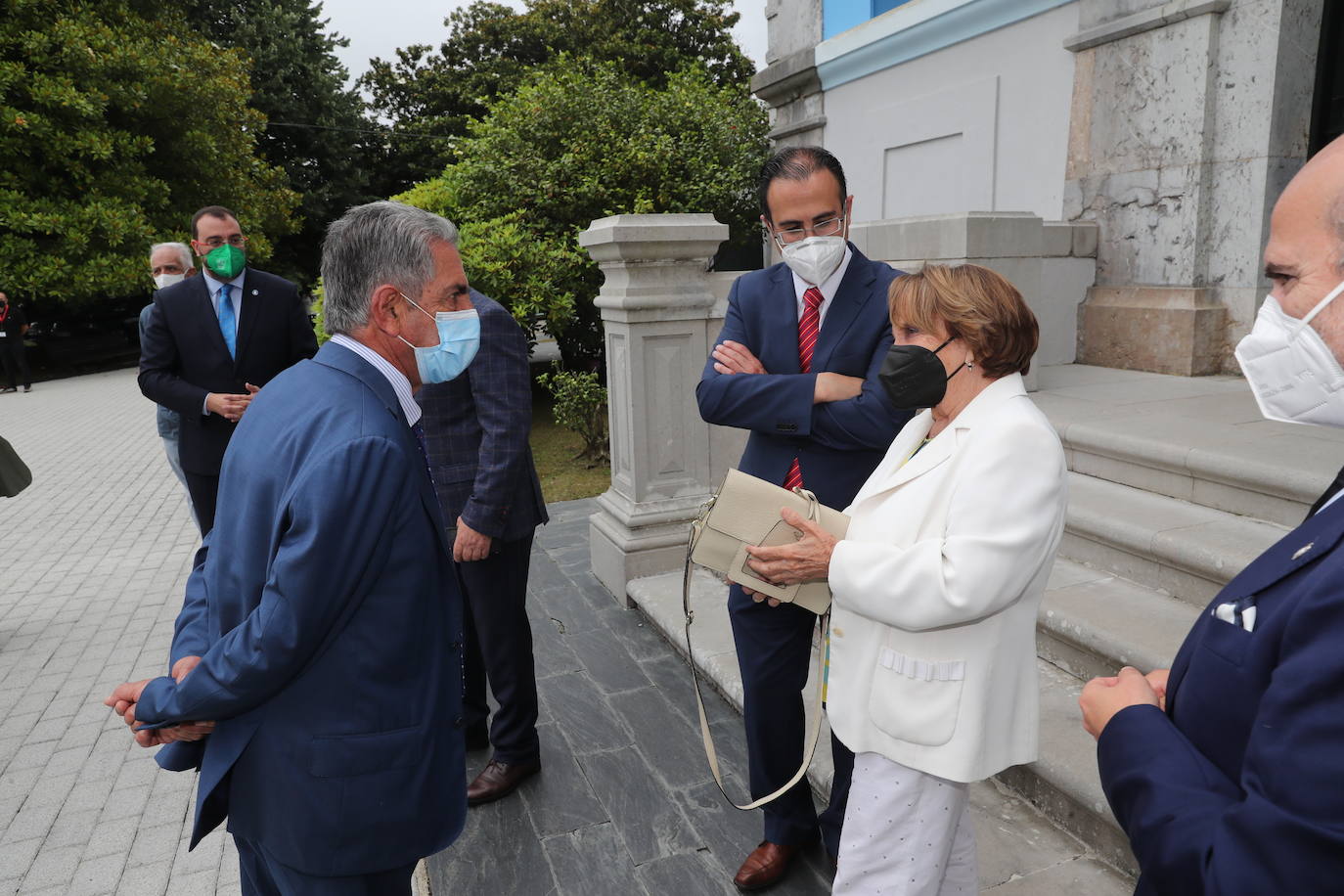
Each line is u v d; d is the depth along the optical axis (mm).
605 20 21672
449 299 1519
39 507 6855
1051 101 5824
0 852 2623
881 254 4711
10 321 14234
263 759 1370
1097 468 3588
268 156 24359
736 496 1836
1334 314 882
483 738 3094
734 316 2330
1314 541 869
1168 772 937
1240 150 4688
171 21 18219
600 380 10281
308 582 1250
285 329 3965
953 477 1482
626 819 2631
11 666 3930
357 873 1399
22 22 14383
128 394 14141
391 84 26766
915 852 1547
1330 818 717
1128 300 5293
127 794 2928
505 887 2346
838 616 1652
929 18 6625
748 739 2266
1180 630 2570
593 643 3871
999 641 1477
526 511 2658
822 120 8281
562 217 9680
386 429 1382
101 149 14852
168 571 5242
